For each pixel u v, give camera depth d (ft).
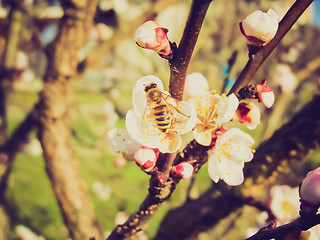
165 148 0.56
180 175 0.57
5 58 1.36
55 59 0.87
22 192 2.59
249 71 0.57
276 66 1.48
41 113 0.88
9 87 1.38
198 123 0.57
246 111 0.58
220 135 0.58
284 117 1.57
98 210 2.13
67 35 0.86
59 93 0.87
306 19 1.48
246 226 1.25
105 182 1.95
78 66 1.01
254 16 0.55
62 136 0.88
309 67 1.38
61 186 0.87
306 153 0.77
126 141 0.59
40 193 2.65
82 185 0.89
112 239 0.63
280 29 0.56
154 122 0.56
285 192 0.93
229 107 0.56
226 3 1.69
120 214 1.26
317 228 0.56
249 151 0.61
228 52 1.41
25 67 1.77
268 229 0.56
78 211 0.86
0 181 1.39
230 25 1.66
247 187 0.79
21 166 2.71
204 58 1.68
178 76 0.54
